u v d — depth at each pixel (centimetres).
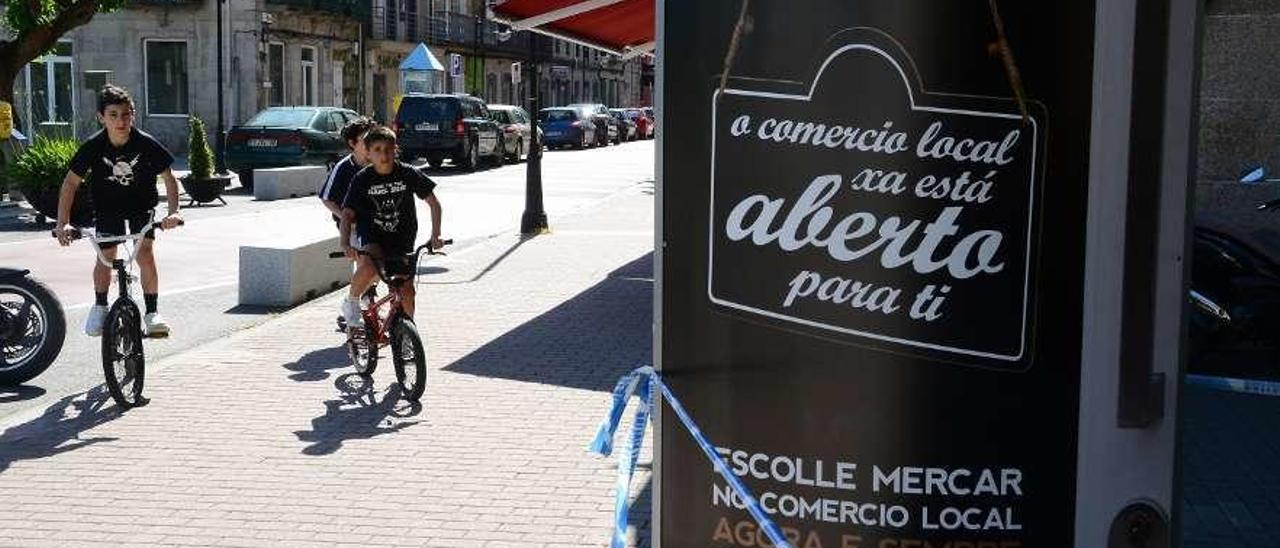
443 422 769
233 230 1858
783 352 287
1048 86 268
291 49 4275
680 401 296
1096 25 264
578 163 3853
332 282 1305
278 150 2744
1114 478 273
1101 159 265
